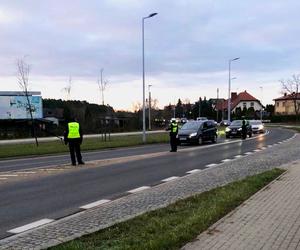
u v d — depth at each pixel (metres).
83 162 18.80
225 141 36.09
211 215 7.93
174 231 6.75
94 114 65.81
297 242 6.23
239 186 11.48
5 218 8.62
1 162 21.11
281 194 10.36
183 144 32.53
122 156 22.55
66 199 10.56
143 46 37.12
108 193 11.38
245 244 6.14
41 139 46.91
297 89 100.25
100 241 6.56
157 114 105.94
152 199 10.52
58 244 6.56
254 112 121.69
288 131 58.56
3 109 63.81
